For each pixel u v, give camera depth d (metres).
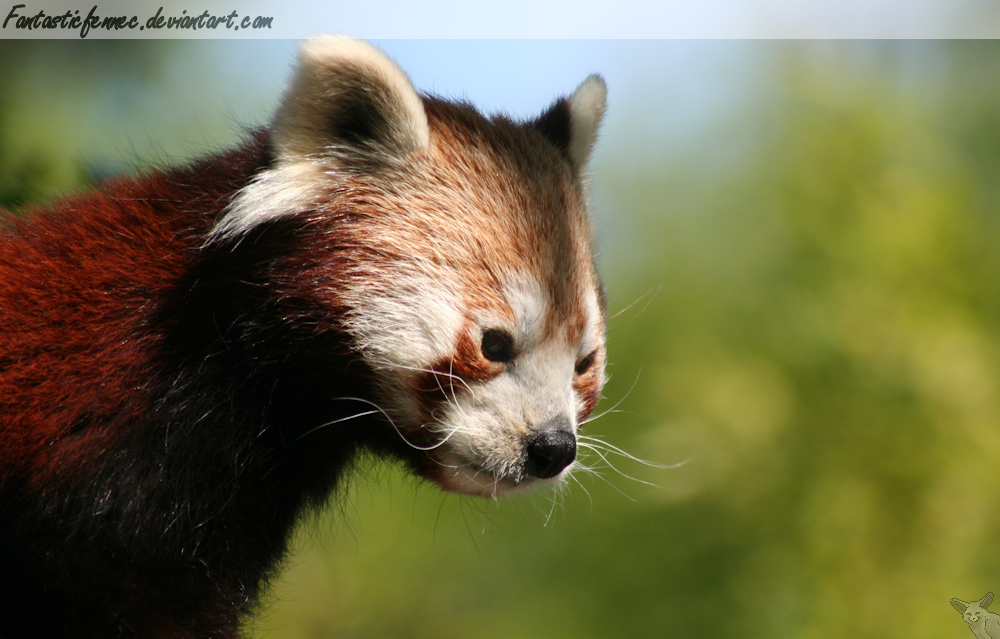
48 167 9.97
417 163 7.86
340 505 9.70
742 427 16.55
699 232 19.27
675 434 16.91
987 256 17.30
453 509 18.88
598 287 8.68
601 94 9.69
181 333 7.60
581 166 9.45
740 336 17.67
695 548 16.92
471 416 7.52
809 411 16.52
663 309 18.75
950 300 16.80
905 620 15.12
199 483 7.57
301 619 17.67
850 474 16.22
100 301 7.48
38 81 11.24
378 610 18.12
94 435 7.14
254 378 7.80
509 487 7.66
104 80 11.96
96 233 7.78
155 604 7.39
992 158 19.20
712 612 16.41
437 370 7.46
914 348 16.17
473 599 18.53
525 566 18.75
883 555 15.79
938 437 15.90
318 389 7.91
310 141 7.66
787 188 18.08
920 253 17.00
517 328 7.52
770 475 16.55
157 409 7.41
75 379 7.21
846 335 16.53
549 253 7.79
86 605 7.16
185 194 8.02
